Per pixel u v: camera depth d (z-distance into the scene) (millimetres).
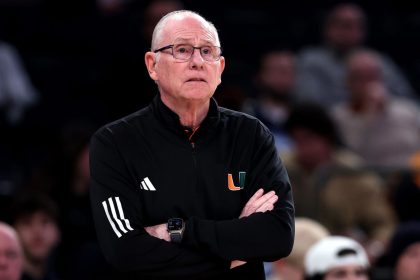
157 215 9438
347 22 26234
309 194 19078
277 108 23453
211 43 9453
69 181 19281
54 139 25609
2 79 25203
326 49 26359
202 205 9461
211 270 9297
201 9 29734
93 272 16844
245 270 9531
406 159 23141
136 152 9539
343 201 19188
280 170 9789
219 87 17891
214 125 9648
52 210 17062
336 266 14750
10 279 14516
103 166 9539
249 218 9352
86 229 18891
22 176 24656
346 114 23547
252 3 30344
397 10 31125
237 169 9625
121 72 21641
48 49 27750
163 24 9555
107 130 9695
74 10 28250
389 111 23516
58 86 27094
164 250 9242
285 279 15891
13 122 25297
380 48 30594
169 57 9398
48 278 16906
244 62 29328
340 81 25828
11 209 17156
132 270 9305
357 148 23156
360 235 18922
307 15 30656
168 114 9570
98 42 27531
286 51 28641
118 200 9430
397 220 19766
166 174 9484
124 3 29328
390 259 17312
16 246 14617
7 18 27844
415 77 30562
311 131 19141
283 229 9367
